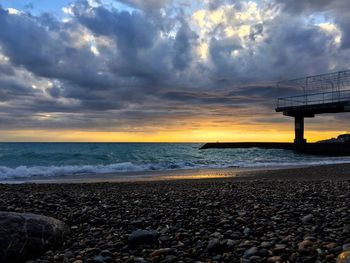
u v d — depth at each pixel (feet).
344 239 16.70
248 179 58.85
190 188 43.11
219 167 97.14
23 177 70.23
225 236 18.40
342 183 45.57
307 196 32.07
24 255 15.70
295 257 14.26
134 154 169.68
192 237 18.25
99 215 24.68
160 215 24.04
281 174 68.90
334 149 165.78
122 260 15.37
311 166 92.63
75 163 122.52
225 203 28.58
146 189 42.70
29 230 16.52
